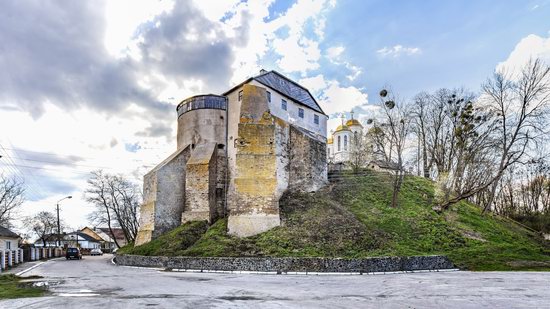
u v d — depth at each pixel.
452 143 45.66
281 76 42.69
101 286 14.88
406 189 38.00
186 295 12.22
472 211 35.88
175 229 31.81
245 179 29.28
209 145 35.97
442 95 49.62
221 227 29.19
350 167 45.47
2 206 46.00
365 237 25.12
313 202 30.94
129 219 51.62
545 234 34.91
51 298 11.65
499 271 21.19
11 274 20.58
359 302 10.77
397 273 20.42
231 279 17.45
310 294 12.42
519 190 47.28
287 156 34.06
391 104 36.59
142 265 26.14
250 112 32.75
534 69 32.81
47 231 69.94
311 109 43.47
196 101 37.97
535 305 10.23
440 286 14.41
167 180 34.69
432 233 28.03
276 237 25.47
